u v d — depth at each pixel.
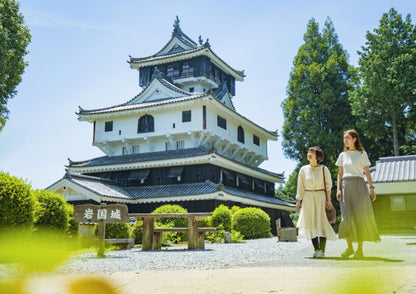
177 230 10.83
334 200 37.38
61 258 7.78
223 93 37.94
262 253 8.02
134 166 31.00
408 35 34.69
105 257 8.09
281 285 3.09
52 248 10.29
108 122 35.59
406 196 17.19
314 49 43.28
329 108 39.06
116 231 13.34
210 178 29.33
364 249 7.37
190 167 29.89
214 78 41.38
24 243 8.88
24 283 3.71
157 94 35.19
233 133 36.16
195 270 4.52
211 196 26.25
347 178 5.65
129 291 3.12
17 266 6.14
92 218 8.61
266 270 4.11
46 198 10.98
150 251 10.12
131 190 30.67
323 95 38.59
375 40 35.25
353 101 36.22
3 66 20.08
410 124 35.28
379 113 35.06
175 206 17.28
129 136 34.25
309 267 4.35
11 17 21.25
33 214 9.27
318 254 5.72
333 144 37.88
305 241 14.21
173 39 41.47
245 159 39.91
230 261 6.13
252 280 3.43
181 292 2.98
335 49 43.19
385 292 2.62
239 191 32.34
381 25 35.50
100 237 8.49
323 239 5.90
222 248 10.62
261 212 20.11
